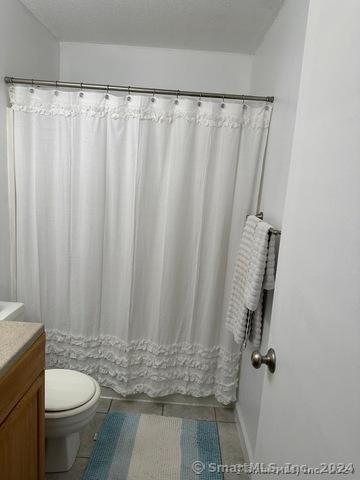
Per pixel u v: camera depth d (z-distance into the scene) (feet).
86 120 5.95
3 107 5.86
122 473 5.35
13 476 3.30
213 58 7.95
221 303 6.60
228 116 5.88
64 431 4.83
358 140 1.80
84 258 6.41
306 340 2.32
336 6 2.20
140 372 6.93
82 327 6.69
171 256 6.30
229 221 6.27
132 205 6.23
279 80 5.46
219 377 6.84
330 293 2.01
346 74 1.98
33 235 6.43
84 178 6.16
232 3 5.66
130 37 7.45
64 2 6.03
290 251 2.76
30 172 6.21
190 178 6.16
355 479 1.64
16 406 3.28
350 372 1.74
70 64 8.04
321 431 2.01
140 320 6.70
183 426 6.46
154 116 5.95
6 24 5.72
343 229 1.91
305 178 2.54
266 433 3.10
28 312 6.67
